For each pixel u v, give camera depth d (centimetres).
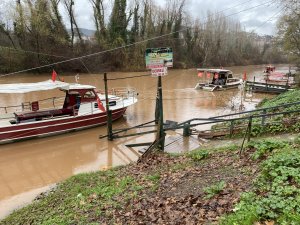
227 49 7656
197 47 7156
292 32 3478
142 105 2484
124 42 5769
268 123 1145
